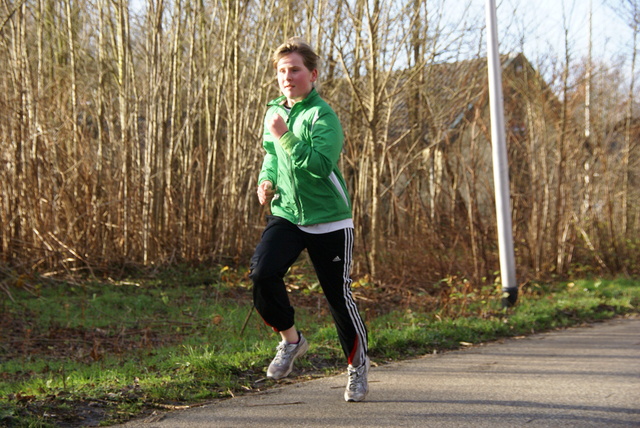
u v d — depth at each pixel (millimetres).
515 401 4082
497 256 11273
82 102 10734
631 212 14258
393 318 7699
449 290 9516
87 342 6477
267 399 4098
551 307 8484
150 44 10859
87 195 10039
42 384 4297
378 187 10711
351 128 12055
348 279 3877
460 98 12305
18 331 6793
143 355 5664
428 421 3650
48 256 9406
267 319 3877
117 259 10281
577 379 4727
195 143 12820
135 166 10727
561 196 12312
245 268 10844
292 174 3670
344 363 5156
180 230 10984
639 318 8695
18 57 9500
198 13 11938
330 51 11969
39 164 9586
